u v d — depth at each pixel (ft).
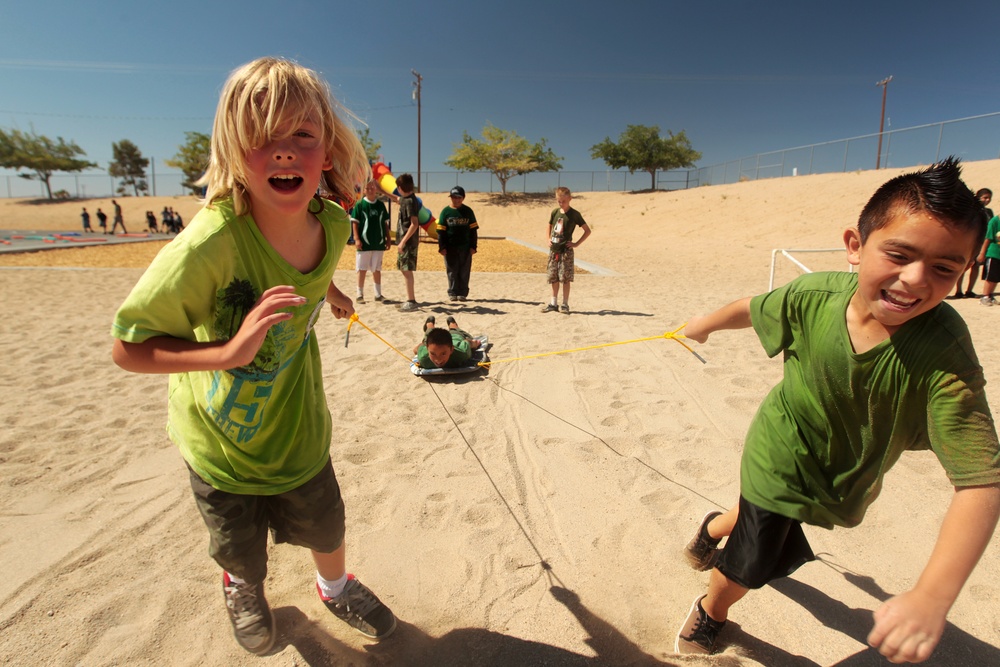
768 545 6.64
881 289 5.18
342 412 15.49
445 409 15.72
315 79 5.65
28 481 11.84
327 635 7.86
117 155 241.14
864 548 9.61
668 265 57.41
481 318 27.48
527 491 11.51
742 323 7.16
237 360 5.11
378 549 9.66
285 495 6.87
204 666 7.35
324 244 6.49
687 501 11.11
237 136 5.30
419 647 7.64
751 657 7.40
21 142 200.03
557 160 178.60
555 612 8.23
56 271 44.37
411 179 29.04
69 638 7.72
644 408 15.66
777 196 105.50
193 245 5.36
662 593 8.64
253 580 6.97
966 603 8.25
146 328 5.28
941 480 11.53
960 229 4.71
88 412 15.49
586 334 23.99
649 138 169.17
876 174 103.96
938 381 5.32
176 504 11.04
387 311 29.25
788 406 6.58
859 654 7.50
